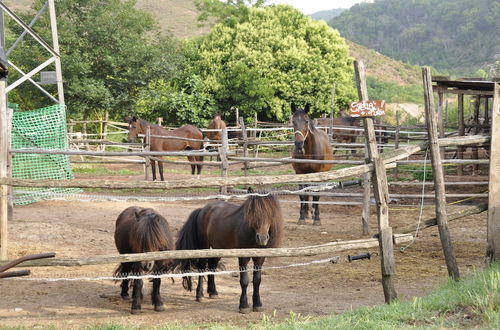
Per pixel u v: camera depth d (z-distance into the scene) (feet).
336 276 30.81
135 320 23.41
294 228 43.96
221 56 120.57
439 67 444.14
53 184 22.97
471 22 485.56
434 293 23.22
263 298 26.81
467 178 53.57
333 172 23.13
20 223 40.52
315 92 124.16
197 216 27.17
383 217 23.52
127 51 95.76
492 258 26.45
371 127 23.62
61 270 31.58
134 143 63.36
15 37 92.73
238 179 22.85
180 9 313.73
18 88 91.09
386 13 572.10
